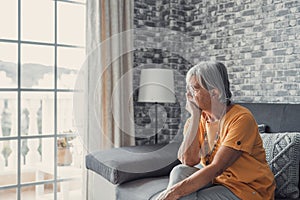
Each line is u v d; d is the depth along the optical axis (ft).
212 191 7.10
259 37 12.11
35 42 12.17
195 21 14.05
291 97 11.28
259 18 12.11
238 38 12.69
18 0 11.84
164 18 14.21
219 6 13.25
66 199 12.89
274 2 11.72
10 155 11.87
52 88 12.53
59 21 12.60
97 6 12.45
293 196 8.79
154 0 14.19
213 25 13.44
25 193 12.13
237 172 7.16
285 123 9.94
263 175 7.20
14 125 11.90
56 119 12.66
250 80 12.37
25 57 12.01
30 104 12.15
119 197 9.68
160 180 9.57
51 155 12.59
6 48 11.66
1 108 11.64
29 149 12.19
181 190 6.91
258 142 7.36
